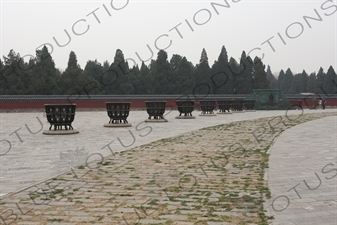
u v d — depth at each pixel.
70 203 5.00
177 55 47.22
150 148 9.81
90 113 31.61
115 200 5.12
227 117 22.97
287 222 4.18
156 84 44.19
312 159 8.02
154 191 5.57
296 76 69.06
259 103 35.88
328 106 42.00
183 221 4.28
